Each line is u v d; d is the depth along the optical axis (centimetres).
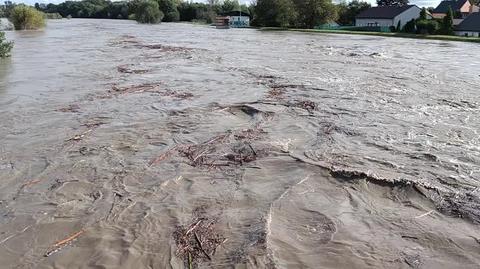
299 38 4675
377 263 492
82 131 992
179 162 793
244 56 2659
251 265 481
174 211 606
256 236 537
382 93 1462
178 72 1933
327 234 549
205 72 1936
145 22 8462
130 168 764
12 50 2922
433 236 549
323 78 1777
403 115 1156
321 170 746
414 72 1997
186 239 536
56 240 536
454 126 1054
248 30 6481
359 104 1284
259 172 743
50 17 11400
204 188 682
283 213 601
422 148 884
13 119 1105
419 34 5706
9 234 549
